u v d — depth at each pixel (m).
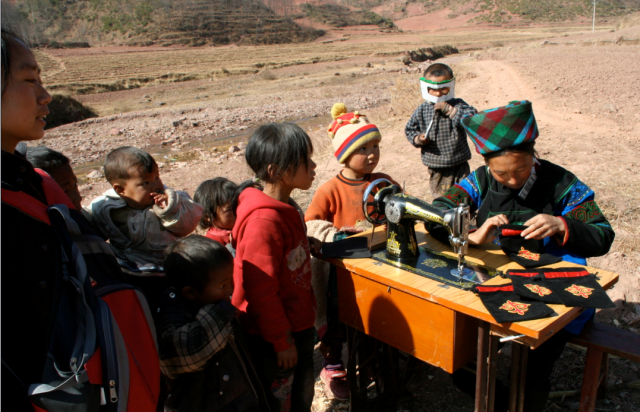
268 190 2.32
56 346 1.45
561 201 2.46
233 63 45.97
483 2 132.88
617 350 2.23
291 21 89.75
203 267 1.94
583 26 104.25
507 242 2.47
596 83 14.64
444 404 2.97
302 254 2.31
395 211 2.30
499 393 2.56
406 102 12.80
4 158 1.48
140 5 82.38
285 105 19.22
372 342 2.74
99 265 1.67
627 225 4.88
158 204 2.33
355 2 158.50
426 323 2.17
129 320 1.63
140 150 2.33
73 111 20.22
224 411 2.04
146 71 40.22
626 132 8.75
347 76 30.62
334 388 3.05
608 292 3.89
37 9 82.38
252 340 2.33
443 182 4.38
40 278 1.46
